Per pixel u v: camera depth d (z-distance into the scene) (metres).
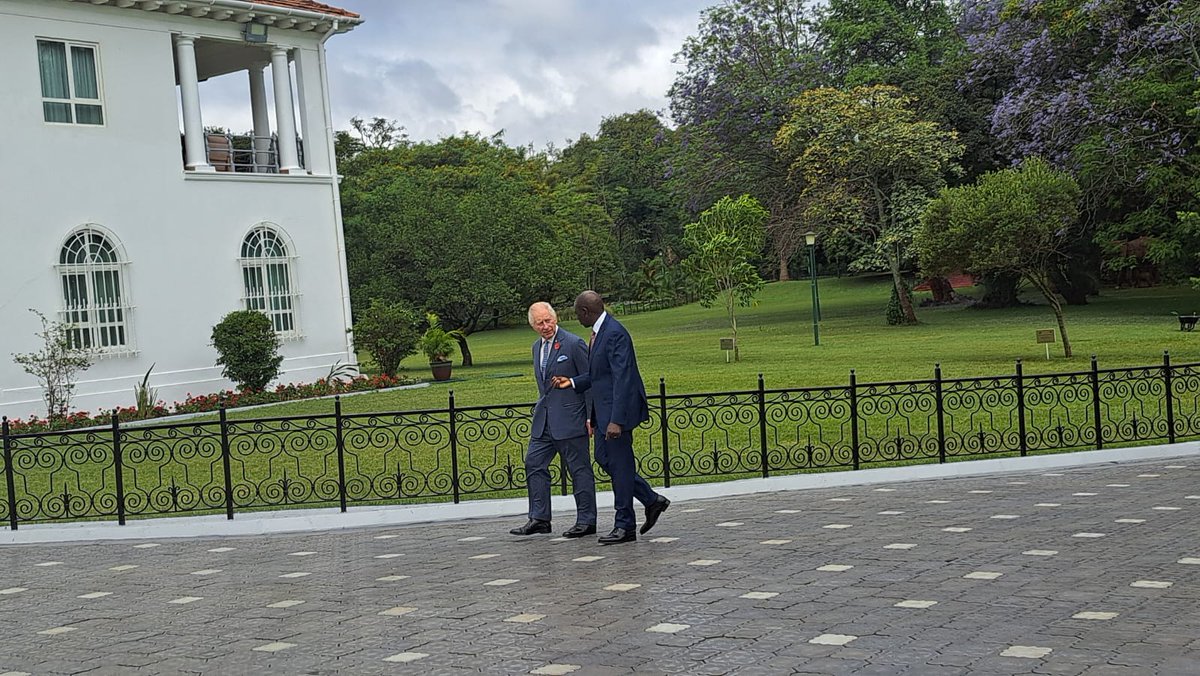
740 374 25.16
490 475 13.35
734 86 48.56
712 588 7.32
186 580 8.68
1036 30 39.12
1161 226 36.09
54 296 22.30
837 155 42.12
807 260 68.69
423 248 33.50
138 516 11.88
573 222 74.50
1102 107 34.38
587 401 9.58
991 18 42.50
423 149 75.44
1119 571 7.24
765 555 8.33
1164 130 33.84
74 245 22.70
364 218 36.12
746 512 10.45
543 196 77.25
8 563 9.84
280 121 26.67
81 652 6.59
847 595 6.94
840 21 51.91
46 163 22.25
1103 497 10.29
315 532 10.77
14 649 6.76
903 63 49.47
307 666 6.00
